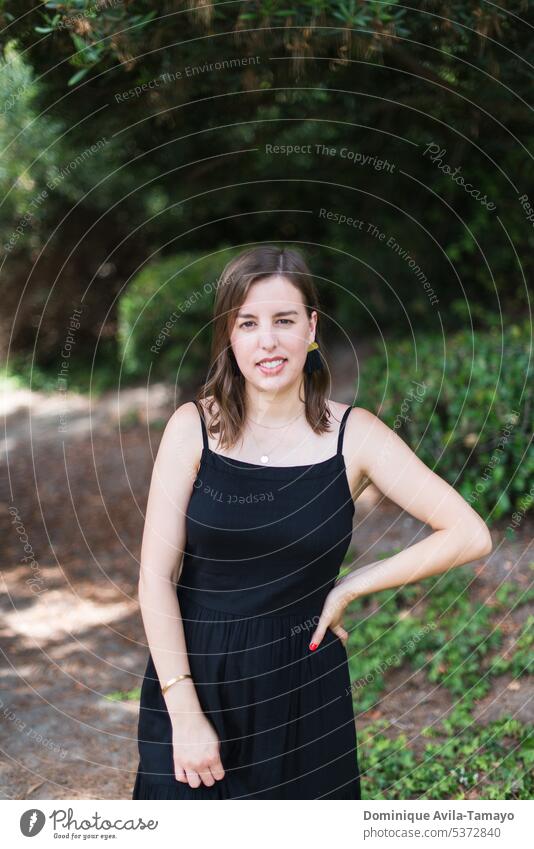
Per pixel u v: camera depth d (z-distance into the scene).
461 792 2.54
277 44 2.59
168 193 6.04
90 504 6.02
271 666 1.65
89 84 3.42
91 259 10.07
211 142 4.89
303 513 1.62
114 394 8.62
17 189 8.95
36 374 9.81
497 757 2.69
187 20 2.59
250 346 1.60
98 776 2.76
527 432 4.41
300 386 1.70
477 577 4.00
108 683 3.50
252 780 1.67
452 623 3.65
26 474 6.81
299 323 1.61
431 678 3.31
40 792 2.64
